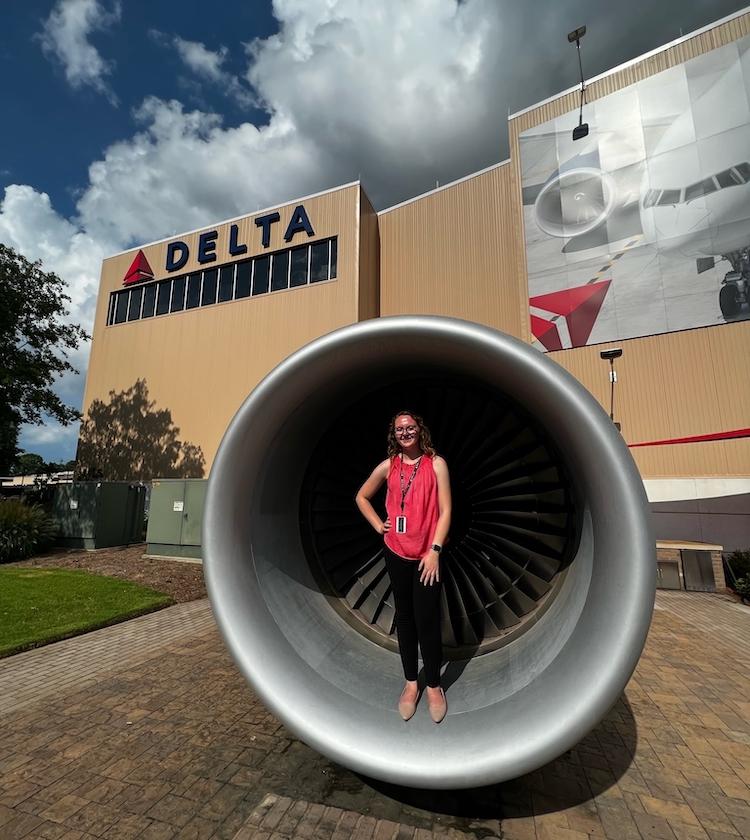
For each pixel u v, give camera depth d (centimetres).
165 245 2188
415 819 211
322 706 204
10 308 1582
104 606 665
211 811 217
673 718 325
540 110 1423
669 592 873
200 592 808
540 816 214
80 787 236
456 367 240
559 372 192
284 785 236
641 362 1202
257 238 1947
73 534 1306
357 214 1745
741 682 398
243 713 323
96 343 2288
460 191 1706
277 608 239
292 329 1802
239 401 1867
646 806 223
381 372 265
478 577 266
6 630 537
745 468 1070
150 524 1145
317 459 303
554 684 185
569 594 222
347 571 292
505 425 273
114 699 350
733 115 1165
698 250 1171
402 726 199
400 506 227
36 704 341
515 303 1546
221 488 230
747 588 801
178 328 2070
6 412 1580
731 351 1114
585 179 1326
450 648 258
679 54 1238
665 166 1230
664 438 1150
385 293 1798
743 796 233
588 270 1295
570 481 245
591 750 278
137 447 2064
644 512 176
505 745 177
